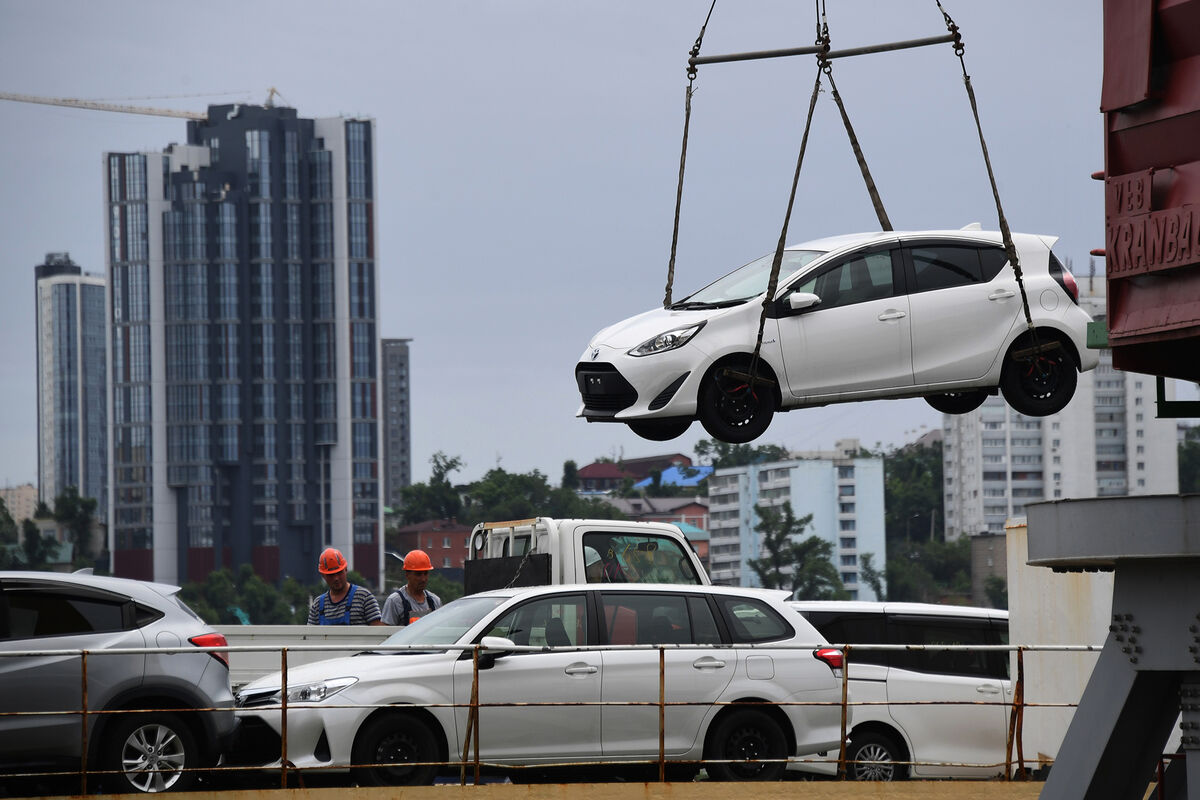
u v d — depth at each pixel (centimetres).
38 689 2830
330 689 3022
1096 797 2309
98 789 2850
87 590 2912
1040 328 3703
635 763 3112
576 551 3759
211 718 2919
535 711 3100
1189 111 2175
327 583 4103
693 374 3453
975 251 3706
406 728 3041
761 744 3234
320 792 2872
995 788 3225
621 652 3186
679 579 3812
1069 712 4162
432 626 3272
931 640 4116
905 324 3588
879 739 3838
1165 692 2280
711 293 3703
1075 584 4206
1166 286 2208
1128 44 2262
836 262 3591
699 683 3203
